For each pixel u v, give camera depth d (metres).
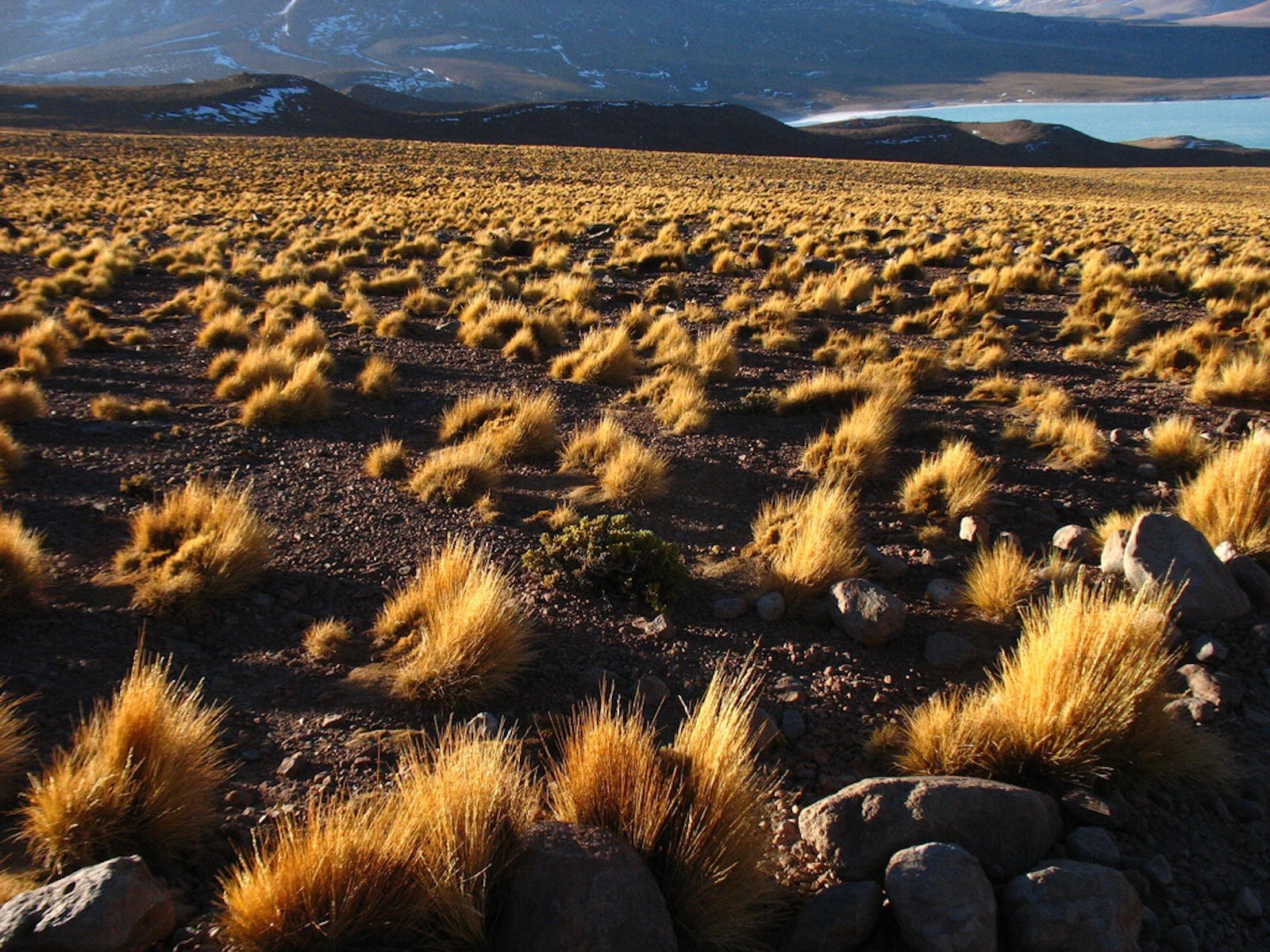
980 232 23.95
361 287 16.03
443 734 3.80
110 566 5.30
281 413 8.44
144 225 24.17
